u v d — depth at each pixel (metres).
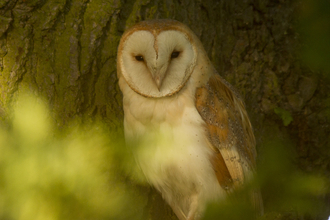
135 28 4.99
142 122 5.01
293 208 4.77
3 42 4.98
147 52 4.97
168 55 4.97
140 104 5.00
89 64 5.01
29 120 4.85
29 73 4.99
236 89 5.09
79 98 5.01
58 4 4.99
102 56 5.02
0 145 4.84
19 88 4.99
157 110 5.00
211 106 5.02
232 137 5.03
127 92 5.01
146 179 5.04
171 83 5.00
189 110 5.00
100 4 5.02
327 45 3.29
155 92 5.00
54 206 4.84
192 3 5.07
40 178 4.84
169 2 5.05
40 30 4.99
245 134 5.06
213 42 5.09
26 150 4.84
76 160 4.86
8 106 4.98
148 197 5.06
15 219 4.84
